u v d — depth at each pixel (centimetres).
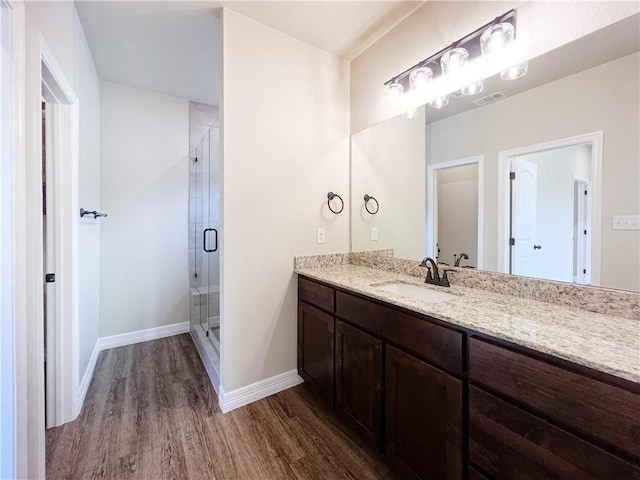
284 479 139
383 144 213
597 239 118
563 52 125
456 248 172
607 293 115
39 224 120
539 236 134
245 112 192
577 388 79
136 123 296
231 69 185
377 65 216
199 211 326
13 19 101
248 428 173
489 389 99
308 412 188
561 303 128
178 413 185
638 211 109
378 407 144
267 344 207
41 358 121
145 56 237
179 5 179
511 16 137
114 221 286
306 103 218
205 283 297
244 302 196
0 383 100
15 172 103
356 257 239
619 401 72
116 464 145
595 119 118
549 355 84
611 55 113
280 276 211
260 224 201
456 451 109
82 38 200
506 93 146
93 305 247
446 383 112
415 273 195
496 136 151
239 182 191
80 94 196
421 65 174
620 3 111
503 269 150
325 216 231
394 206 207
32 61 118
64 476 138
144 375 232
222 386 191
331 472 143
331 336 180
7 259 101
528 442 89
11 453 102
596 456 75
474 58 155
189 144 325
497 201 152
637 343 86
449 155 173
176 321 323
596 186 118
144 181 301
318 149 226
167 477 138
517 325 101
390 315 138
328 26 199
